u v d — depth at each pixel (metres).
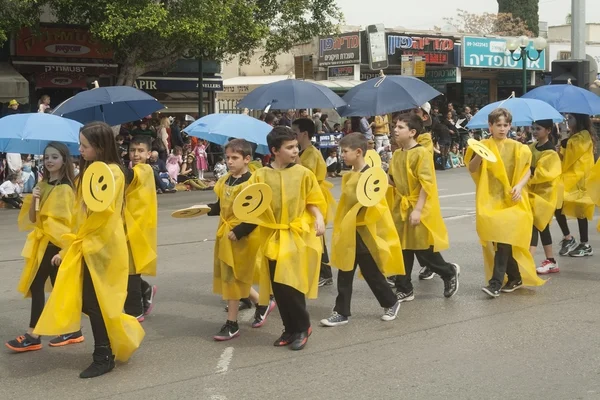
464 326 6.68
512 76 33.09
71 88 22.89
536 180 8.32
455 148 25.41
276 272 5.95
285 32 23.47
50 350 6.24
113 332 5.48
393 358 5.85
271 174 6.11
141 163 6.75
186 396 5.12
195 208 6.59
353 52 28.28
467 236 11.37
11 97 20.53
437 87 31.73
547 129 8.38
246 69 31.98
